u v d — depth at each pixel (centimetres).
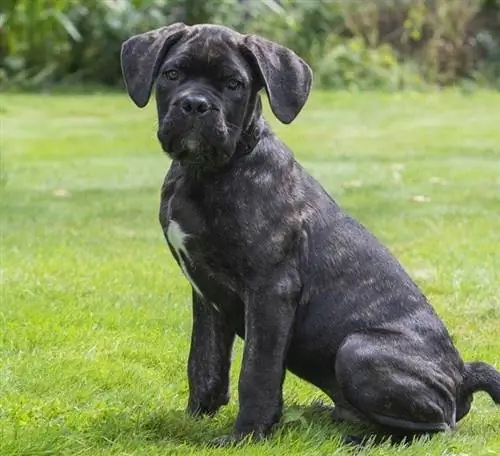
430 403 754
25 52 3375
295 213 766
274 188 759
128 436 773
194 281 785
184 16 3409
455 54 3597
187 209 751
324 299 778
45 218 1625
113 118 2816
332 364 786
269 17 3438
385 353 755
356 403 760
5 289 1181
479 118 2889
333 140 2497
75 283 1228
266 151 763
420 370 756
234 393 901
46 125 2684
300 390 923
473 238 1507
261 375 753
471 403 835
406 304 788
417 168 2117
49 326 1056
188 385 891
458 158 2264
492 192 1881
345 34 3675
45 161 2191
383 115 2920
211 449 746
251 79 750
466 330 1111
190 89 729
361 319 776
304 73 761
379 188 1895
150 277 1265
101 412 824
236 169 749
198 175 748
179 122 723
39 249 1404
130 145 2416
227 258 752
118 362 960
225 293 779
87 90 3350
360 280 785
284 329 755
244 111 745
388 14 3641
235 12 3428
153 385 910
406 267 1356
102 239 1486
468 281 1280
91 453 740
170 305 1157
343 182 1955
